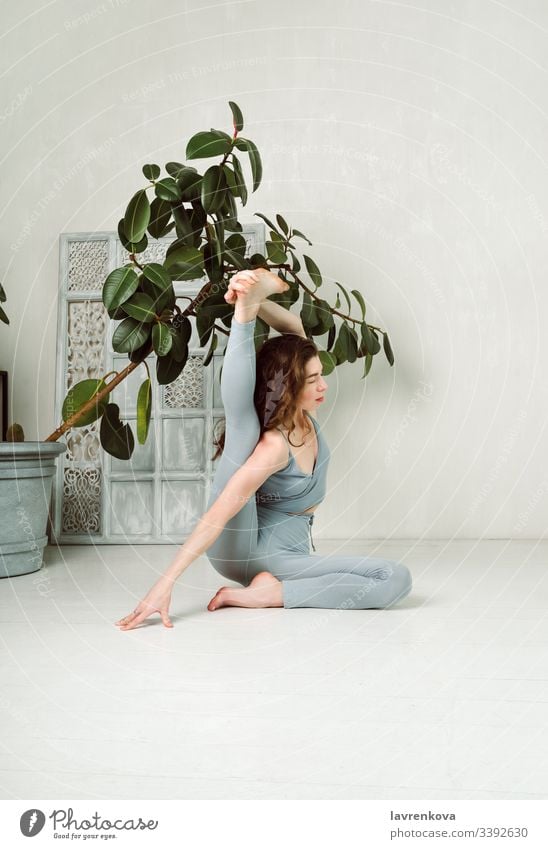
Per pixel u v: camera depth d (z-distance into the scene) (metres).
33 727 1.36
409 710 1.43
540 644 1.87
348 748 1.26
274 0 3.63
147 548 3.42
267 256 3.33
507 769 1.18
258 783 1.14
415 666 1.70
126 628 2.02
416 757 1.23
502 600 2.35
